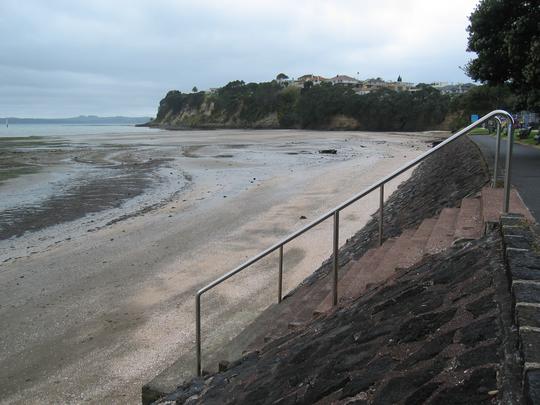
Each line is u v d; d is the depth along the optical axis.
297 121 131.62
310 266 11.45
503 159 12.14
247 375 4.41
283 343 4.87
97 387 6.85
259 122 142.88
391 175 4.84
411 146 56.53
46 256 13.45
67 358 7.71
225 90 166.50
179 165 37.47
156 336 8.27
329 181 25.36
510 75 16.73
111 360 7.57
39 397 6.68
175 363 6.26
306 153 48.06
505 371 2.25
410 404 2.47
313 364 3.68
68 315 9.34
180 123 179.38
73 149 57.62
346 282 6.05
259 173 31.02
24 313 9.52
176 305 9.56
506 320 2.68
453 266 4.07
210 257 12.68
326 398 3.06
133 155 48.00
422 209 10.09
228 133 106.00
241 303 9.47
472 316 3.01
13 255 13.86
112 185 27.06
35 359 7.72
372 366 3.10
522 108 21.64
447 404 2.30
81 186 26.84
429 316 3.31
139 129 169.12
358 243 10.24
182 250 13.45
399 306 3.86
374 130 114.88
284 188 23.67
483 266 3.66
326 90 127.62
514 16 15.44
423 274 4.34
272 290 10.04
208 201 20.97
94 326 8.81
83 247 14.25
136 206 20.75
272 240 14.09
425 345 2.99
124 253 13.40
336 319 4.52
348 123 118.50
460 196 8.85
